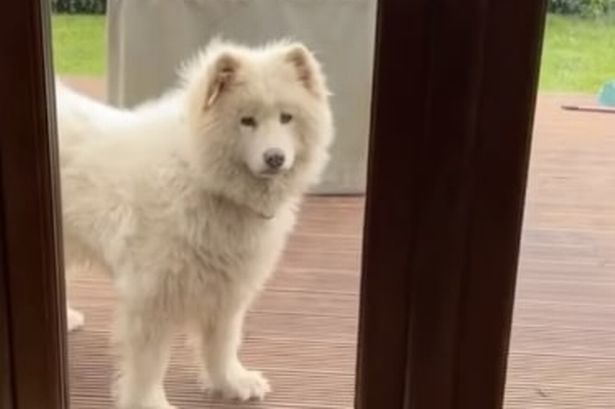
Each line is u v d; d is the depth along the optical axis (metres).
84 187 2.41
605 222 3.14
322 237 3.02
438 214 1.91
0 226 1.94
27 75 1.82
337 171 2.86
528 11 1.75
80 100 2.51
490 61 1.79
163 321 2.55
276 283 3.04
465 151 1.86
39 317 2.02
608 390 2.69
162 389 2.68
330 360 2.82
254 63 2.39
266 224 2.54
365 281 2.00
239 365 2.80
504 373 2.05
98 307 2.65
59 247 2.07
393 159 1.88
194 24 3.30
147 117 2.50
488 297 1.98
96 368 2.60
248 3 3.36
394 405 2.10
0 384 2.06
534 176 2.75
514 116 1.83
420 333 2.02
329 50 2.90
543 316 2.86
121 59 2.99
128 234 2.46
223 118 2.37
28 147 1.87
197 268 2.47
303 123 2.48
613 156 3.10
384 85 1.82
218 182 2.40
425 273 1.97
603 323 2.87
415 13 1.76
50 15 1.88
